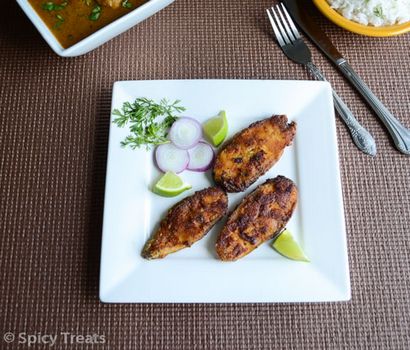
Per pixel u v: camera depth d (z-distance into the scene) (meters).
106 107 0.63
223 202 0.55
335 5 0.64
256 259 0.55
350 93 0.65
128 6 0.63
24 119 0.63
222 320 0.55
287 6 0.67
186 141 0.58
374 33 0.62
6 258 0.57
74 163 0.61
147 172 0.58
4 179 0.60
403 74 0.66
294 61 0.65
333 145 0.59
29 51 0.65
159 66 0.65
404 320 0.56
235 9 0.68
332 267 0.55
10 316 0.55
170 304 0.56
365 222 0.59
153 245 0.54
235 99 0.61
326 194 0.57
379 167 0.61
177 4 0.68
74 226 0.58
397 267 0.58
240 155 0.57
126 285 0.53
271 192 0.56
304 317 0.56
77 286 0.56
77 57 0.65
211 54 0.66
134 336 0.55
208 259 0.55
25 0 0.59
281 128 0.58
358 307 0.56
